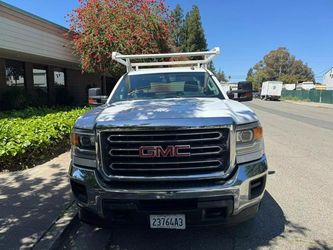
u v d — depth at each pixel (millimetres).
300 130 14297
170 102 4418
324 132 13672
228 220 3500
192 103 4258
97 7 16344
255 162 3623
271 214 4895
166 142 3393
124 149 3443
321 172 7195
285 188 6086
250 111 3961
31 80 17531
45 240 4004
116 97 5145
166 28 17250
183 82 5371
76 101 22875
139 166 3441
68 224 4391
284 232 4328
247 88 5570
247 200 3514
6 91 14727
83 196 3678
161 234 4312
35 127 8367
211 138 3408
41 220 4496
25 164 7070
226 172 3436
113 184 3482
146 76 5598
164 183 3424
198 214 3406
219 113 3605
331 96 45719
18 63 16469
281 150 9656
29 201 5160
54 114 11375
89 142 3613
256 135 3676
